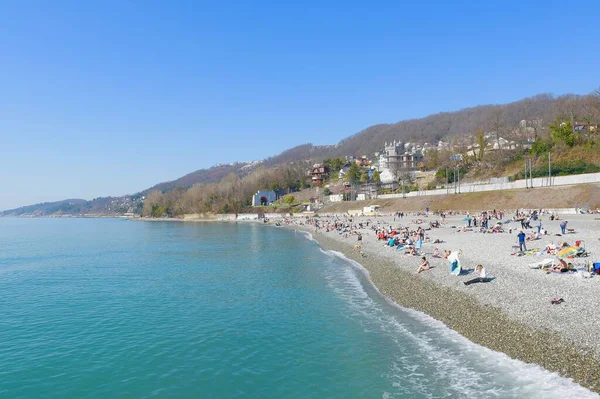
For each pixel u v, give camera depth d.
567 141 101.44
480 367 17.78
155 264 54.22
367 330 23.81
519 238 36.31
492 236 49.50
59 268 52.31
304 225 123.50
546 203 79.62
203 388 17.62
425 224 76.69
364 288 34.88
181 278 42.88
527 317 21.05
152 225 187.88
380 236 61.22
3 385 18.30
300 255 59.56
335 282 38.06
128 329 25.70
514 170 110.25
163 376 18.88
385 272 38.75
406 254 44.94
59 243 94.81
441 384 16.70
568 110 131.88
